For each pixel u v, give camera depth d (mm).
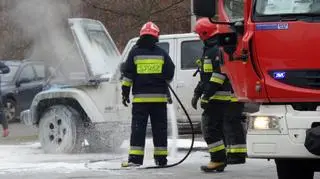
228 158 14242
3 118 22953
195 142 18562
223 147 13234
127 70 13758
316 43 9688
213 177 12438
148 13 26766
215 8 10672
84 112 17188
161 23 27266
